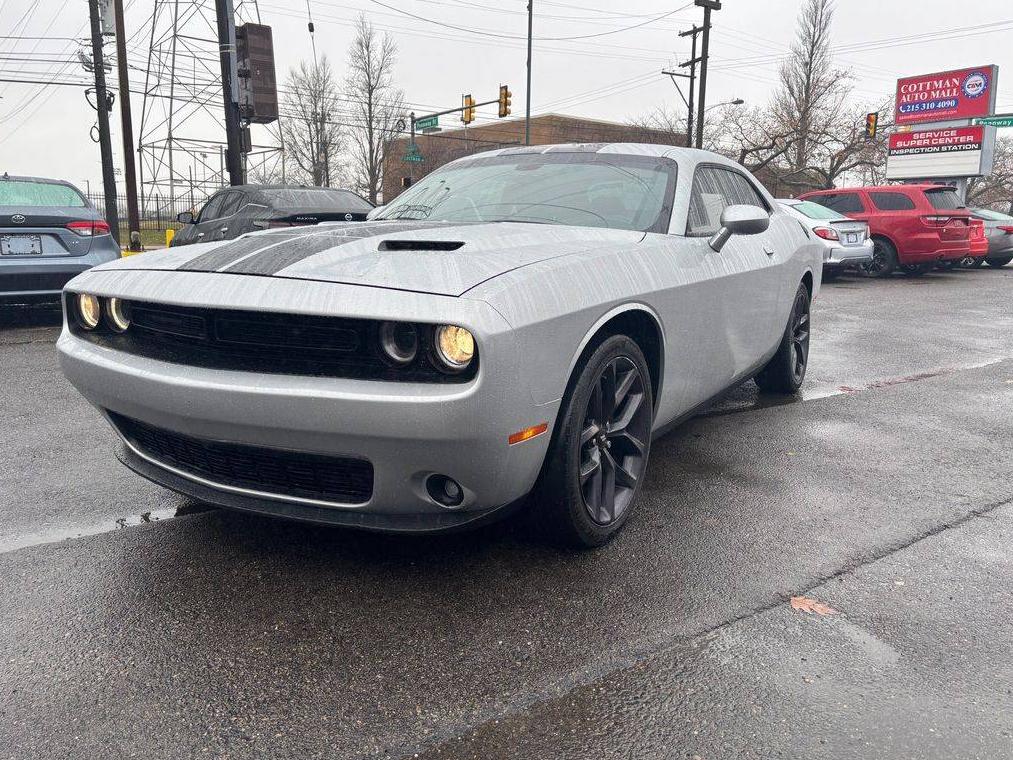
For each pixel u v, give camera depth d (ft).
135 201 63.93
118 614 7.51
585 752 5.68
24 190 24.89
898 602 7.88
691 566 8.60
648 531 9.52
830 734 5.88
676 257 9.93
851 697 6.32
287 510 7.72
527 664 6.73
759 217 10.30
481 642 7.05
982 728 5.96
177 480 8.50
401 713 6.09
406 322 6.75
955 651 7.01
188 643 7.02
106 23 74.84
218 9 53.42
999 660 6.88
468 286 6.96
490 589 8.01
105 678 6.51
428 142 165.07
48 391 16.51
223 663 6.72
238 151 54.60
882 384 18.25
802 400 16.53
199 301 7.38
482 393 6.66
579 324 7.75
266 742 5.76
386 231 9.21
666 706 6.20
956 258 47.78
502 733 5.87
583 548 8.88
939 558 8.89
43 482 11.11
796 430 14.16
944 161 98.32
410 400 6.63
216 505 8.05
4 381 17.38
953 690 6.43
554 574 8.36
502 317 6.80
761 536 9.43
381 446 6.89
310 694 6.31
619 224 10.41
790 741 5.80
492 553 8.82
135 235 64.03
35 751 5.64
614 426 9.06
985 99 94.94
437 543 9.06
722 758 5.62
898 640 7.18
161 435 8.38
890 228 47.26
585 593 7.95
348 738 5.81
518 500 7.89
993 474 11.83
